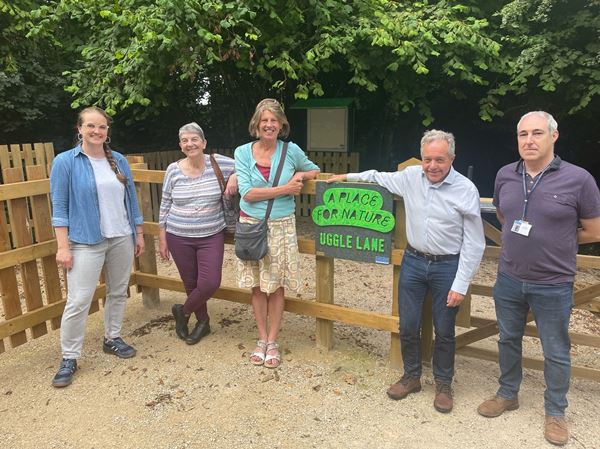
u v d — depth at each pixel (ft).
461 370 11.37
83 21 22.91
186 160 11.60
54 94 25.93
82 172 10.17
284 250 10.73
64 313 10.53
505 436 8.86
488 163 31.60
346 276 18.15
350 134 26.55
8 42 23.35
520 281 8.46
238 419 9.38
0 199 10.86
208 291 11.68
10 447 8.63
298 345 12.42
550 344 8.45
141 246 11.79
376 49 20.18
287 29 20.17
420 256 9.32
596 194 7.79
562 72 19.24
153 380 10.75
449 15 21.16
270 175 10.29
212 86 32.22
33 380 10.73
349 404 9.87
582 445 8.59
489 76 23.89
